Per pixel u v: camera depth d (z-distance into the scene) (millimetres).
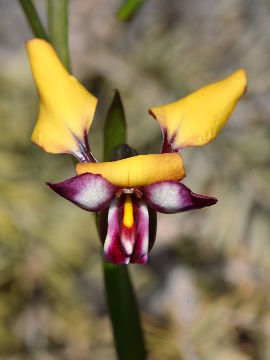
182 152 243
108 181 126
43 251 227
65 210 234
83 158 135
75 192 126
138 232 129
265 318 230
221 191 242
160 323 245
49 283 229
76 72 260
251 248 249
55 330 241
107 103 259
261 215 246
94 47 274
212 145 242
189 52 250
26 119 247
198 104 137
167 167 125
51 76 135
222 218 244
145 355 150
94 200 127
